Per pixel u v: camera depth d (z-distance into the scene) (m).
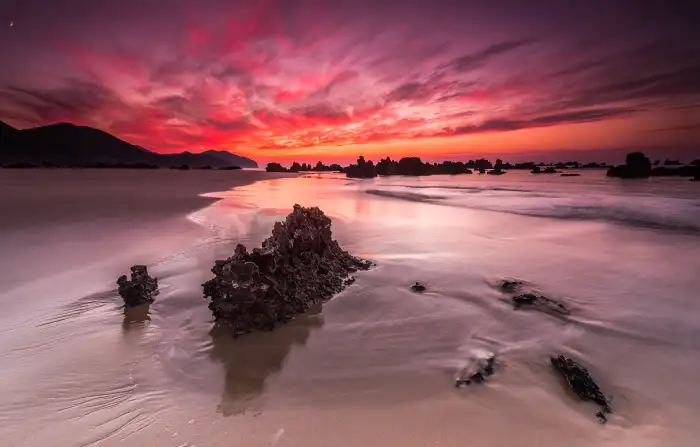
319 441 3.38
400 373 4.53
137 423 3.59
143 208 18.06
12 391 4.02
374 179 63.41
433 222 15.90
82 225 13.10
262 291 5.86
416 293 7.29
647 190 31.66
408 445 3.33
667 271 8.62
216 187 36.44
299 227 8.48
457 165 86.56
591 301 6.80
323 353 5.04
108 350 4.95
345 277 8.25
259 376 4.48
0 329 5.41
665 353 4.97
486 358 4.81
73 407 3.80
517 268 8.89
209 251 9.93
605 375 4.47
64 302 6.40
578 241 12.07
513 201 25.19
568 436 3.46
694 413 3.78
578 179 52.22
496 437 3.44
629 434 3.50
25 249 9.71
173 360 4.80
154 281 7.11
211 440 3.38
